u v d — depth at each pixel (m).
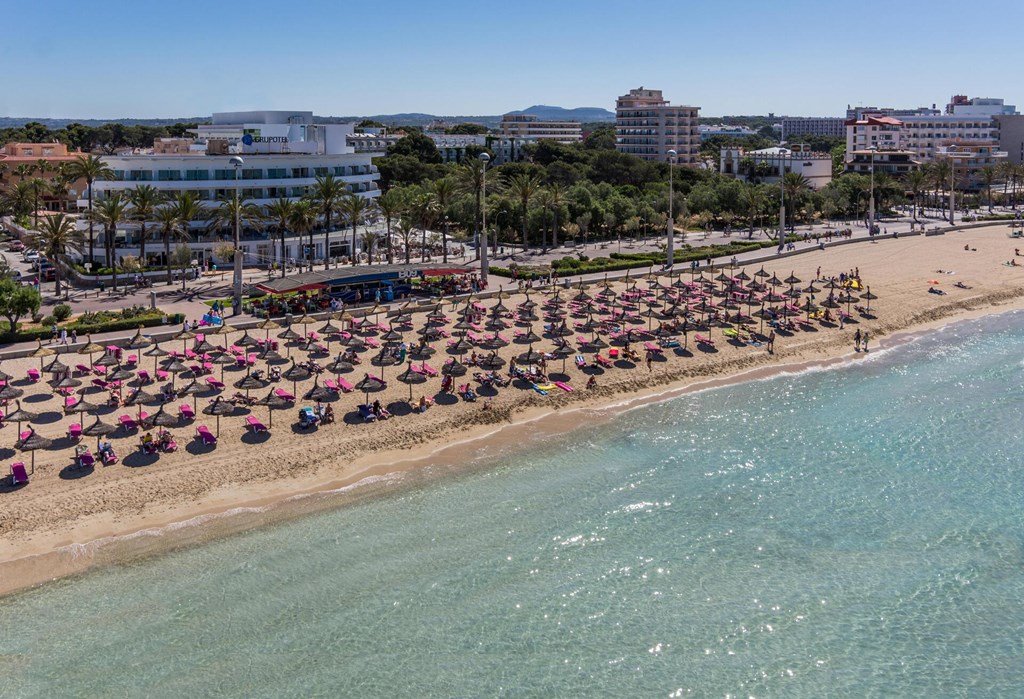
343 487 57.78
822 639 42.62
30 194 182.12
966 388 81.44
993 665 40.66
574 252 147.00
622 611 44.72
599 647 41.84
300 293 97.25
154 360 76.81
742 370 86.31
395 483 58.75
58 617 43.28
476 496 57.16
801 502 57.19
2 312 82.69
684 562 49.47
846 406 76.19
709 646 42.03
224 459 59.47
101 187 133.00
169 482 56.09
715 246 150.25
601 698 38.31
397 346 80.12
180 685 38.72
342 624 43.25
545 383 76.44
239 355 78.44
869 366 89.06
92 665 39.94
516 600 45.53
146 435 59.41
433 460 62.62
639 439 67.81
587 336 90.19
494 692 38.62
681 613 44.66
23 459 57.19
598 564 49.12
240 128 161.12
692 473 61.50
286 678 39.28
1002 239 171.25
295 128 157.88
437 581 47.06
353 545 50.53
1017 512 55.59
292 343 82.81
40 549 48.69
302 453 61.22
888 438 68.31
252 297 103.25
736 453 65.25
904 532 53.09
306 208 121.00
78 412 63.38
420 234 161.75
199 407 66.88
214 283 117.50
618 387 78.31
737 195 188.62
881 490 59.00
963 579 47.84
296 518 53.44
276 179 137.12
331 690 38.56
